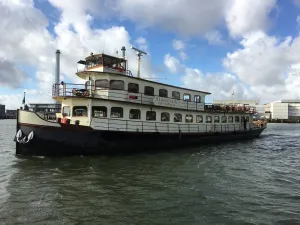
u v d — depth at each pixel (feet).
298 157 70.23
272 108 440.45
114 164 55.42
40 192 37.42
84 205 32.89
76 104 65.10
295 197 36.47
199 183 42.93
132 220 28.99
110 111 65.36
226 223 28.40
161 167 53.83
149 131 73.46
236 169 53.78
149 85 75.00
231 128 106.52
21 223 27.94
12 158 60.85
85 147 61.26
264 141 112.68
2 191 37.96
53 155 59.77
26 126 58.08
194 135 85.71
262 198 36.06
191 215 30.37
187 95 87.20
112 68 71.72
